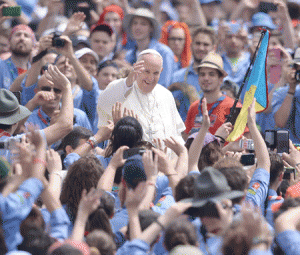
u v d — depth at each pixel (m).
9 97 19.97
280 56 31.64
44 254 13.59
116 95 23.77
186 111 31.78
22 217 13.41
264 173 17.41
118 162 16.62
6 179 14.05
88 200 13.79
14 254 12.75
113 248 13.55
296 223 13.50
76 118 27.44
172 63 35.59
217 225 13.64
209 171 14.20
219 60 27.86
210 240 14.06
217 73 27.72
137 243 13.24
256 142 17.77
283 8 40.38
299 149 23.22
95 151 21.66
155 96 24.12
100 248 13.31
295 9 44.50
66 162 19.41
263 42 23.02
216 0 45.22
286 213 13.65
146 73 23.55
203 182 14.10
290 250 13.09
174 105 24.84
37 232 13.83
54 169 16.64
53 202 14.70
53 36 27.44
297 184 19.16
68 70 28.39
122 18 40.38
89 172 16.47
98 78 32.22
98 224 14.77
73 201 16.31
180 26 38.16
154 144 22.44
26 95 27.41
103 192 15.31
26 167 13.82
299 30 43.25
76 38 35.25
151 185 15.11
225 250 12.59
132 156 16.25
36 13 42.62
